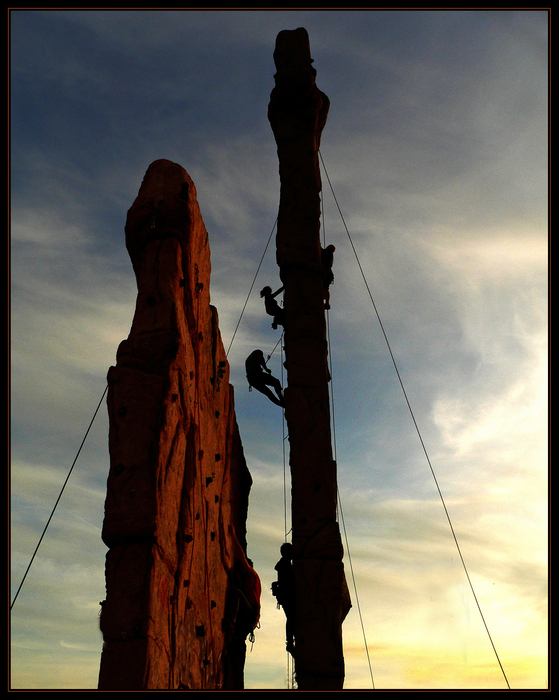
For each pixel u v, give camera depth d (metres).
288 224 18.45
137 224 14.68
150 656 10.93
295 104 19.36
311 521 15.77
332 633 14.79
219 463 17.20
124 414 12.45
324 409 16.86
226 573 16.61
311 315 17.64
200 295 15.83
